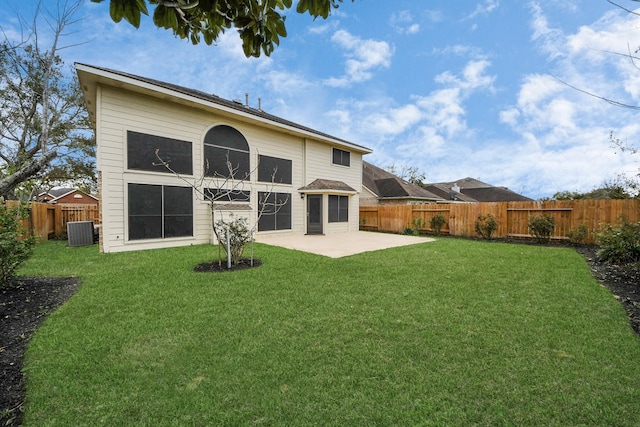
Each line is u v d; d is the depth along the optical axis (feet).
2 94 41.86
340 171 51.98
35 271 18.67
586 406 6.63
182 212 31.76
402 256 24.47
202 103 31.55
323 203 45.68
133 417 6.42
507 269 19.42
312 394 7.11
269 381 7.60
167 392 7.20
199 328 10.61
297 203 45.01
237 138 36.99
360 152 55.57
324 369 8.10
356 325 10.84
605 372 7.85
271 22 6.25
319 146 48.14
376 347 9.26
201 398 6.98
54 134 43.52
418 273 18.38
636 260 20.44
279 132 42.19
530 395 7.01
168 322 11.10
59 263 21.09
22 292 14.55
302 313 11.97
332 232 47.91
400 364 8.32
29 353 8.89
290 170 43.88
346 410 6.59
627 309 12.44
